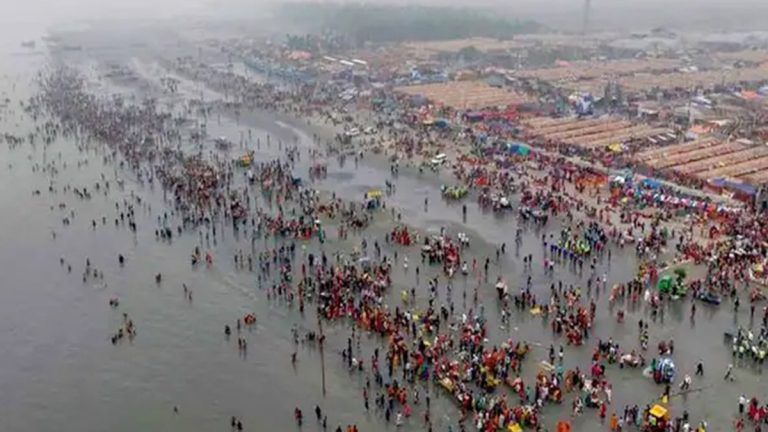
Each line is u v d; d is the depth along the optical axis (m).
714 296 88.75
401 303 89.06
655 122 182.62
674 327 83.19
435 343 78.62
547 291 92.06
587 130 170.25
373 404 70.62
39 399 73.56
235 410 70.81
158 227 116.62
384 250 105.50
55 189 136.12
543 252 104.25
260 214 119.19
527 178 136.25
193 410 71.12
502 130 171.25
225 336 84.06
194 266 102.00
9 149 164.62
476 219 118.00
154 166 149.00
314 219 117.12
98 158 156.50
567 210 119.00
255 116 198.50
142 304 92.06
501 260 101.62
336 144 165.50
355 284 92.88
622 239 106.88
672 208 118.44
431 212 121.38
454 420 67.38
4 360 80.38
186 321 87.62
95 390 74.88
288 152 158.75
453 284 94.50
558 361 76.25
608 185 130.75
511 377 73.38
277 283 95.94
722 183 127.12
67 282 98.38
